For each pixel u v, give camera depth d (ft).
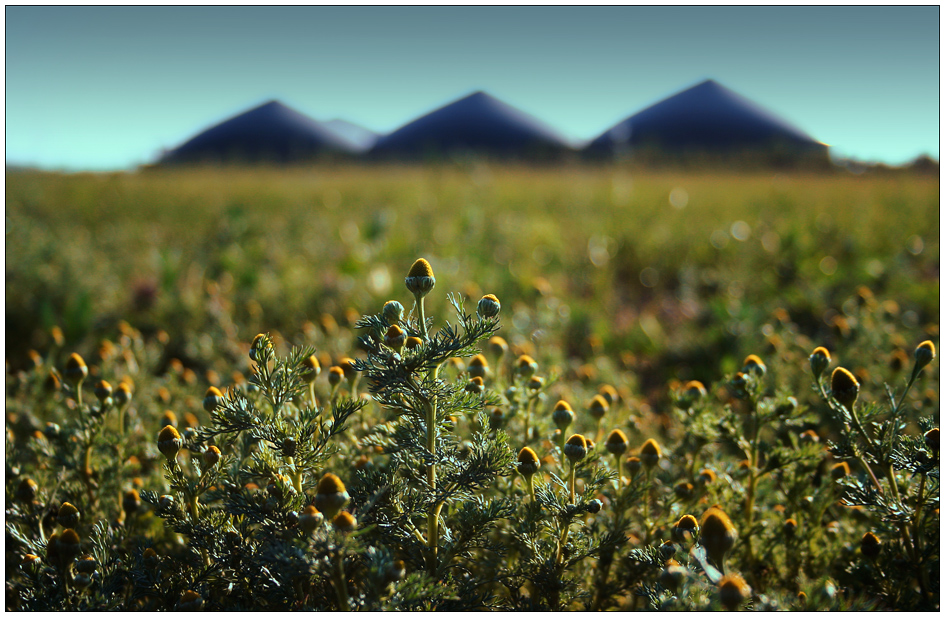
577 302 3.47
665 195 8.10
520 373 1.29
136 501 1.26
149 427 1.54
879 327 1.90
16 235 3.93
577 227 5.82
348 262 3.85
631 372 2.51
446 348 0.99
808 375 1.62
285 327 3.05
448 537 1.06
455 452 1.09
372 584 0.93
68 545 1.04
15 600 1.11
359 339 1.02
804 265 3.91
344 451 1.22
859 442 1.13
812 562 1.21
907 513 1.06
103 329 2.90
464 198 7.87
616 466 1.23
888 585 1.09
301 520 0.91
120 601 1.06
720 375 2.49
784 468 1.25
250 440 1.14
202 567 1.05
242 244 4.92
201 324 2.85
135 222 6.05
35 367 1.63
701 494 1.24
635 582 1.15
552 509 1.06
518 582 1.09
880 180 8.20
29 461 1.43
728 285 3.81
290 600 1.01
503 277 3.63
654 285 4.40
